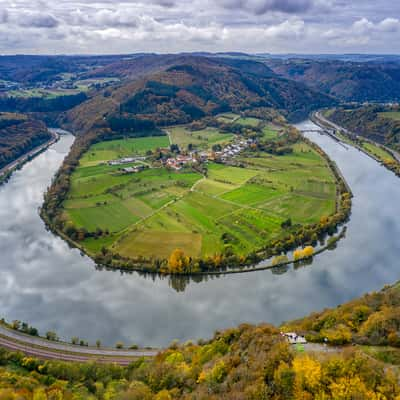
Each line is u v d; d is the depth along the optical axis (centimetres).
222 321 18588
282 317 18800
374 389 8838
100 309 19600
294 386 9238
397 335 11712
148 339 17412
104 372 14138
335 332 12488
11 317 18962
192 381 11812
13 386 12581
